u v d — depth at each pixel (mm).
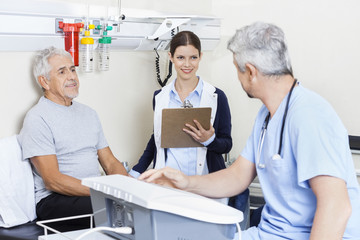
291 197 1458
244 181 1748
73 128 2422
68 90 2369
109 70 2924
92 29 2635
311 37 3623
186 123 2469
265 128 1559
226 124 2752
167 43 3189
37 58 2365
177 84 2730
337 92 3598
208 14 3883
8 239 2068
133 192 1156
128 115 3119
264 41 1413
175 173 1646
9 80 2332
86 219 2217
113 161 2645
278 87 1464
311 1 3590
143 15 3121
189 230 1161
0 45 2221
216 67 3990
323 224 1252
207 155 2713
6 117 2344
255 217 2057
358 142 3428
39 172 2320
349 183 1416
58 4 2475
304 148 1334
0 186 2193
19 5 2279
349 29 3500
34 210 2311
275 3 3717
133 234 1199
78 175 2434
